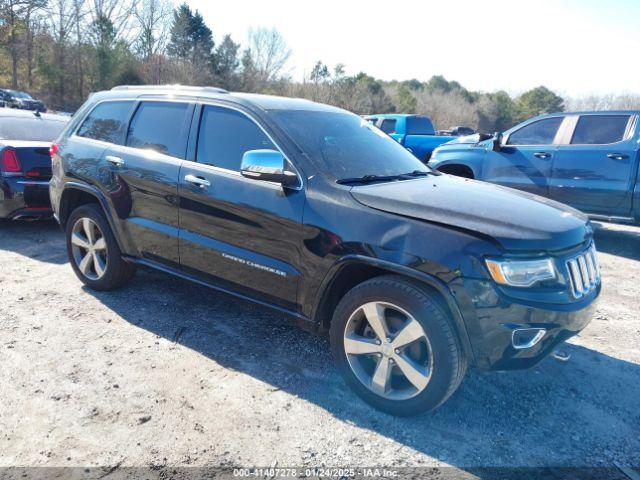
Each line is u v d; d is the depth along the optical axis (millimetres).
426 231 2688
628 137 6656
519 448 2693
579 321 2797
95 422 2723
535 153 7449
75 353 3436
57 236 6473
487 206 2918
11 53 41438
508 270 2551
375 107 52062
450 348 2623
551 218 2906
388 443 2684
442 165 8633
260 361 3457
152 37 45719
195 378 3201
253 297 3426
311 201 3051
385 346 2842
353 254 2850
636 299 5086
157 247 3898
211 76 50344
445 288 2586
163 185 3744
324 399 3043
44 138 6559
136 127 4109
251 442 2635
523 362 2652
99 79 40812
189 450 2547
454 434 2781
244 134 3506
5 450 2484
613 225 9008
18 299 4297
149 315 4102
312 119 3705
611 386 3367
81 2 41406
